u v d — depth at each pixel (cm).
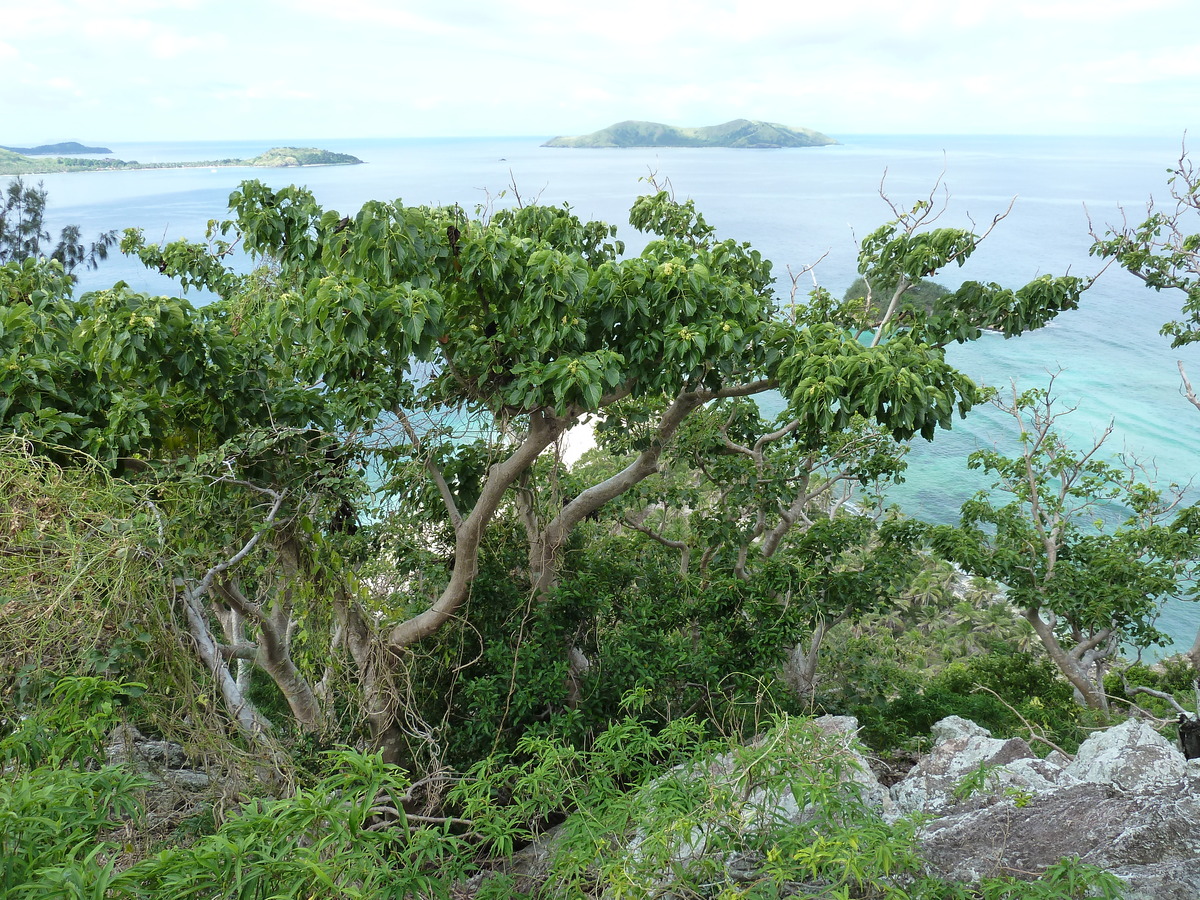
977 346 10512
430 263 830
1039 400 1816
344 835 352
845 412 811
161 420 862
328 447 850
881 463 1516
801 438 1366
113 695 518
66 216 17950
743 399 1535
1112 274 15338
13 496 542
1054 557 1684
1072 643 1875
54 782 351
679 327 812
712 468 1574
